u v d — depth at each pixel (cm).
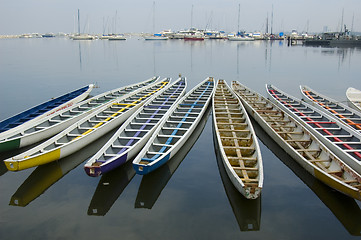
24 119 1667
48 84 3091
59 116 1706
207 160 1296
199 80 3328
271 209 943
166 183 1101
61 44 11750
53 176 1162
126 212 929
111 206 961
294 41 10700
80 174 1179
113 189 1064
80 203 980
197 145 1466
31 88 2881
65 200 998
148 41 14238
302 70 4097
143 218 899
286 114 1669
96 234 830
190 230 845
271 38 14100
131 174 1167
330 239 813
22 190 1064
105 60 5384
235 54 6581
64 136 1359
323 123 1611
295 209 942
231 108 1925
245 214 915
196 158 1317
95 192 1045
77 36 15675
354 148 1312
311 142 1340
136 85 2591
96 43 12419
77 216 912
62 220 893
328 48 8388
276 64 4769
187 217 902
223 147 1223
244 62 5031
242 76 3600
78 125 1485
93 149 1427
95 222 882
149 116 1712
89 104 1988
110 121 1562
